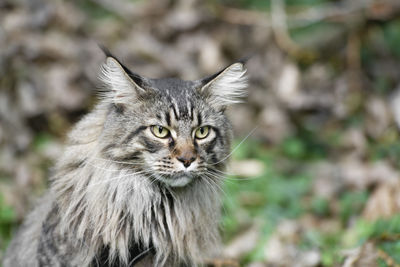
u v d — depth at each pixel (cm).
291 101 1195
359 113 1204
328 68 1247
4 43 1155
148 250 690
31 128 1135
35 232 758
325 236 939
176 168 676
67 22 1223
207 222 739
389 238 805
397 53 1282
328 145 1197
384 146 1134
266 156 1162
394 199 934
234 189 1042
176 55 1237
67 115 1150
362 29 1251
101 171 680
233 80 748
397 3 1226
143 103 689
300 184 1076
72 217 684
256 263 887
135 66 1213
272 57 1237
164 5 1310
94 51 1204
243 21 1272
